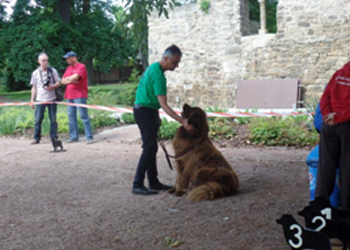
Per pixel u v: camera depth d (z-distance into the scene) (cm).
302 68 1541
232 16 1664
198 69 1775
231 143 959
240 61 1666
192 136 533
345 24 1449
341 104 373
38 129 1029
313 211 302
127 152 877
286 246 367
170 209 484
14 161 809
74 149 927
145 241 391
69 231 422
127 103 1902
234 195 537
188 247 374
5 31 2400
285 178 625
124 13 723
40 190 589
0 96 2495
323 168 392
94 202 526
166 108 522
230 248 368
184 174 541
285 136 930
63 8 2581
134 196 550
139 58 3403
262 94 1588
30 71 2427
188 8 1766
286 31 1557
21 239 404
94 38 2778
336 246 355
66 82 986
